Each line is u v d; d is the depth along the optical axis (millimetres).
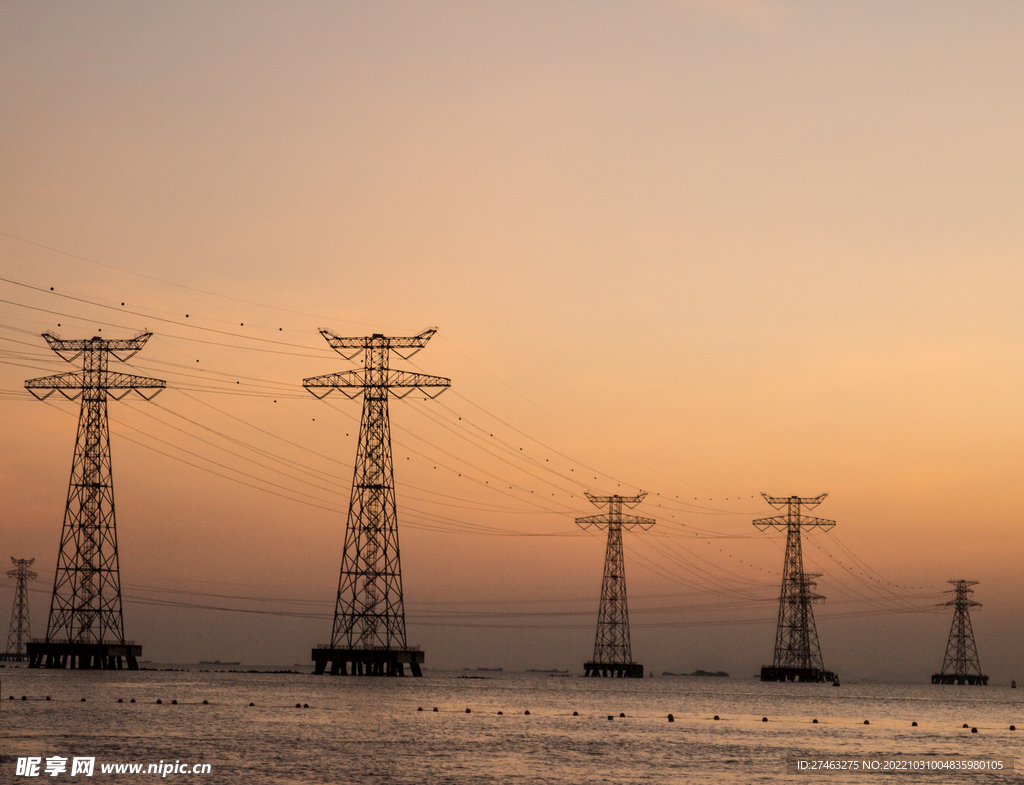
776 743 107938
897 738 119375
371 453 184250
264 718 111562
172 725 99938
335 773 75188
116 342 182250
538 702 170375
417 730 106000
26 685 145875
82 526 189000
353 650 190750
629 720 134500
